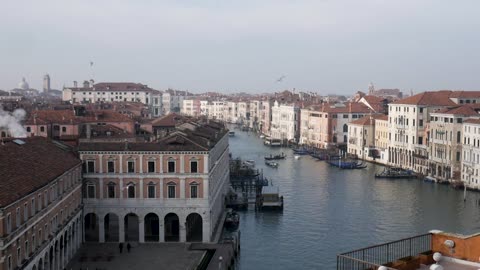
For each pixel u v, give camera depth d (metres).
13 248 52.97
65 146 85.19
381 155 188.75
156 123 145.88
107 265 73.31
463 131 144.38
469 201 121.06
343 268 36.50
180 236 84.19
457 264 33.00
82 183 82.75
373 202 119.12
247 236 91.31
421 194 129.50
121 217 83.56
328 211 109.81
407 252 46.97
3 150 63.81
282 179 151.12
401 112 175.75
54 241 66.88
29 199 58.09
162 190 83.25
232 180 143.62
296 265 76.62
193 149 82.50
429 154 158.88
